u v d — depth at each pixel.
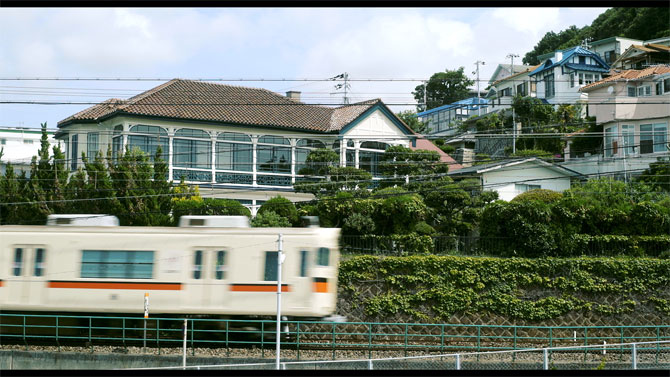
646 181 39.09
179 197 31.09
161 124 36.94
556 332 26.30
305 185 32.66
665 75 43.03
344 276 27.09
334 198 29.91
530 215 27.94
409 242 28.64
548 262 27.16
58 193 30.14
